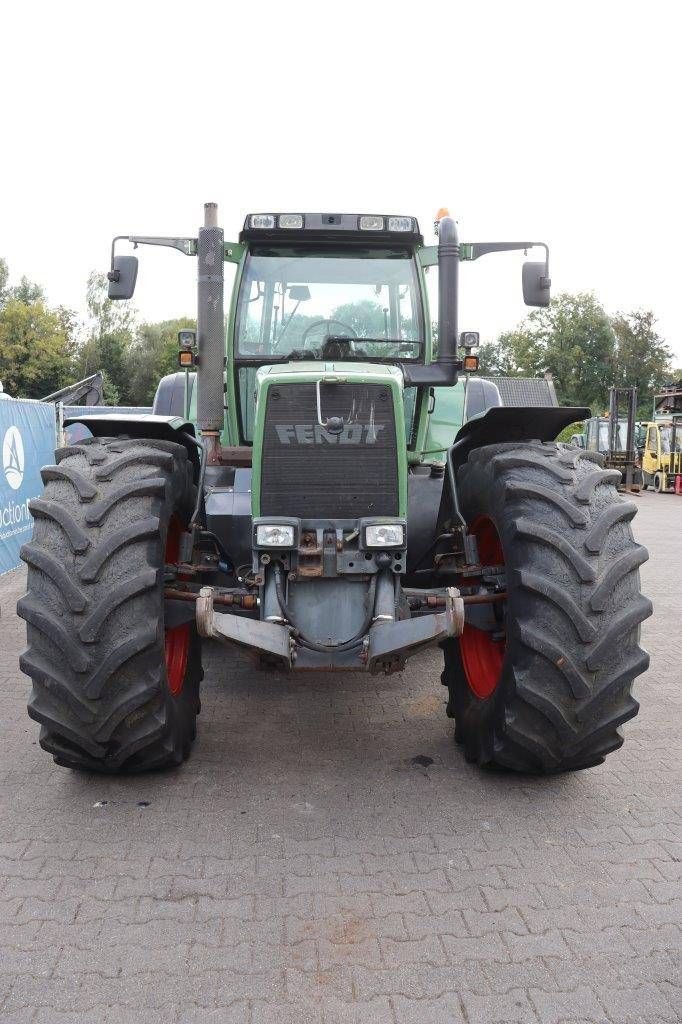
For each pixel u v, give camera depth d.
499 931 2.65
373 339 4.81
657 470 24.53
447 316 4.52
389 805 3.50
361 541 3.58
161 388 6.82
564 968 2.48
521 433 4.09
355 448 3.64
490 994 2.37
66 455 3.59
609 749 3.48
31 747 4.08
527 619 3.26
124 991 2.36
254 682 5.18
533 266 5.15
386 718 4.54
